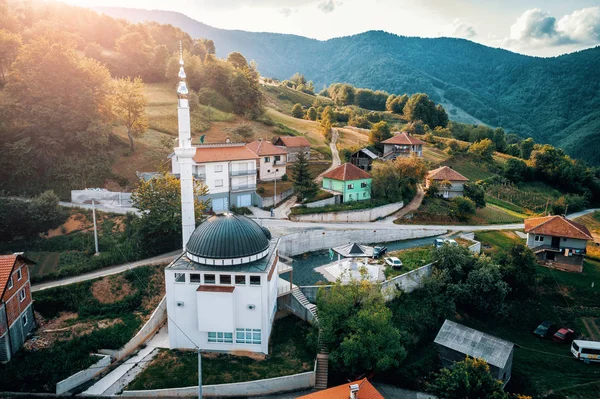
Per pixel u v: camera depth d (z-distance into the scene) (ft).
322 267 199.41
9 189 210.59
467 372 116.98
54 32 258.37
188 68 441.68
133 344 137.39
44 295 148.36
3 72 287.89
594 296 202.80
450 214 281.13
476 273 187.62
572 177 408.46
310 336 142.00
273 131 405.39
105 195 214.69
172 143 297.33
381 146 397.80
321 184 295.28
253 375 126.72
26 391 116.47
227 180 245.86
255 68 568.00
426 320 176.35
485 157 428.97
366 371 140.56
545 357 165.99
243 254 136.77
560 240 224.94
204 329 134.31
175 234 188.75
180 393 119.14
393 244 237.04
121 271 167.32
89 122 240.32
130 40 441.68
